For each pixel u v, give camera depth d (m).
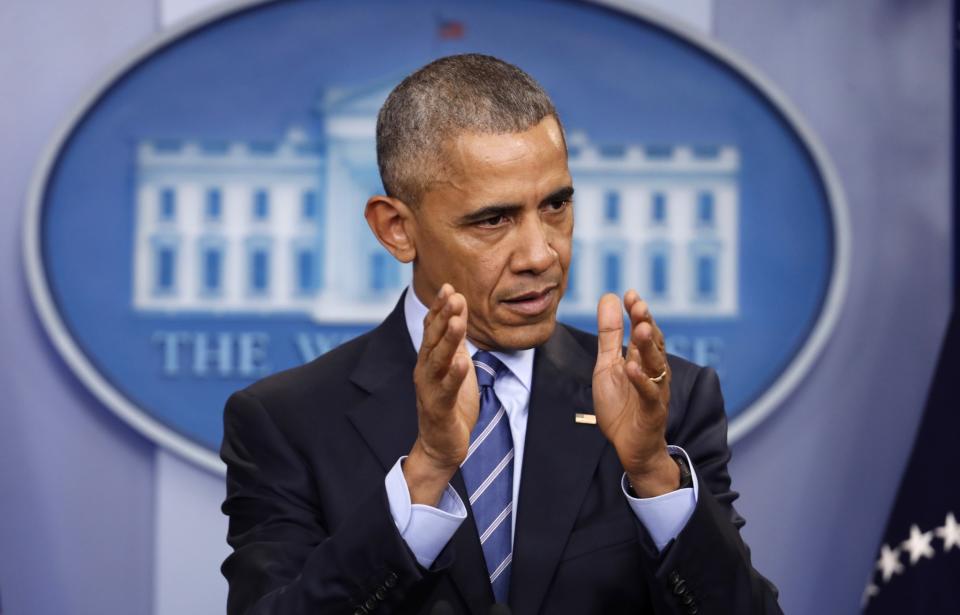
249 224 11.38
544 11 11.57
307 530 5.95
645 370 4.96
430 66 5.75
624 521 5.77
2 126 11.28
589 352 6.51
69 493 11.26
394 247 6.00
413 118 5.64
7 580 11.17
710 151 11.52
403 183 5.74
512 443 5.94
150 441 11.32
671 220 11.51
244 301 11.34
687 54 11.55
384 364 6.25
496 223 5.54
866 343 11.51
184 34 11.36
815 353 11.37
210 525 11.36
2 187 11.23
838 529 11.54
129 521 11.30
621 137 11.54
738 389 11.45
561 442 5.92
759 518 11.53
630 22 11.56
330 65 11.47
